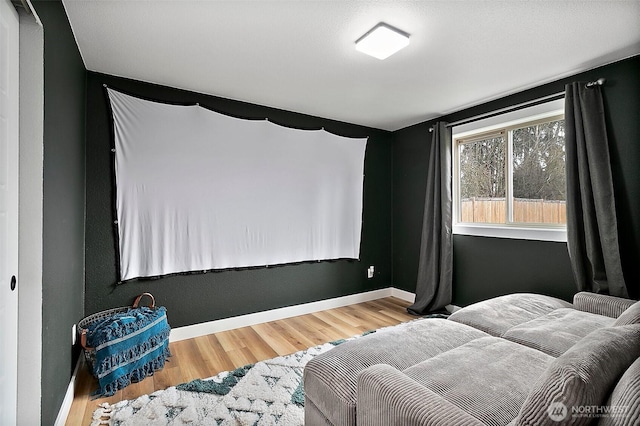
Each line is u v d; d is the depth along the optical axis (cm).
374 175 447
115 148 275
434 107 360
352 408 137
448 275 368
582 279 260
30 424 140
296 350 279
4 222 126
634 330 118
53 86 165
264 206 349
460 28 206
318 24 202
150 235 289
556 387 87
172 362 256
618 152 248
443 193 369
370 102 344
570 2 180
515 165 329
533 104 303
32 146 144
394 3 182
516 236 318
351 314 379
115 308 275
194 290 311
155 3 181
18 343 140
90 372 226
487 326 213
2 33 122
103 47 229
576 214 263
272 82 291
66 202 197
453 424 97
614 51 235
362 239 434
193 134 308
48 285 158
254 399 204
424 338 187
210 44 225
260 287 349
